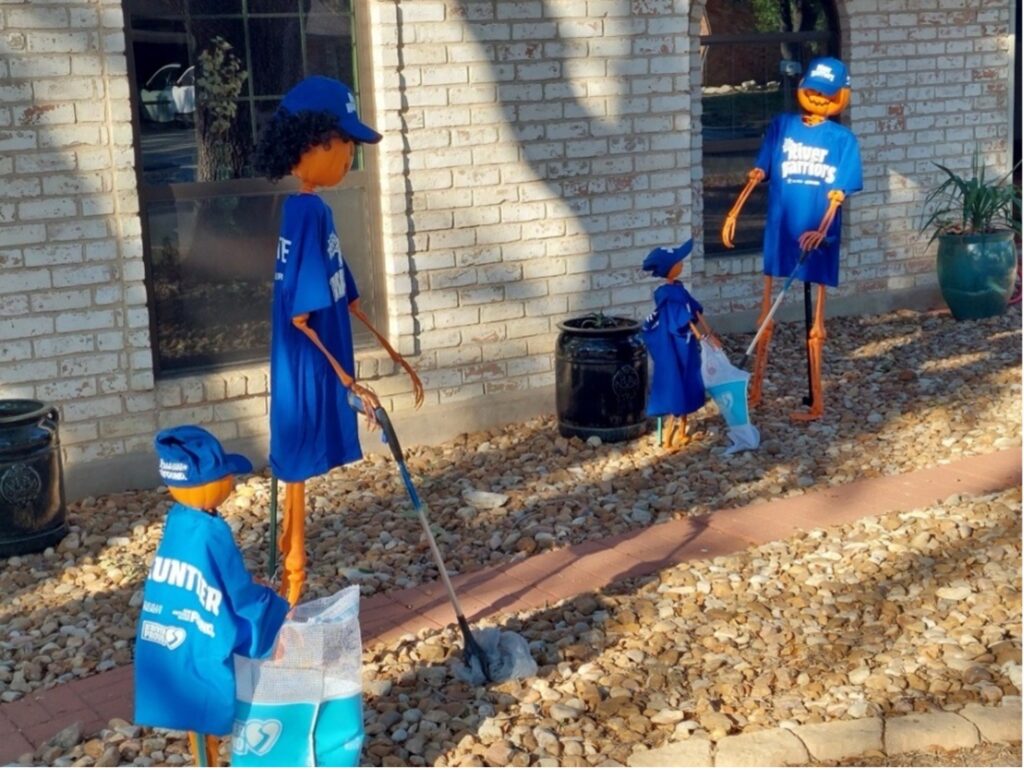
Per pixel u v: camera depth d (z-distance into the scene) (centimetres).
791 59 1093
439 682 509
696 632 551
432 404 822
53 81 684
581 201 855
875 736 463
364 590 607
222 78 750
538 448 809
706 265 1064
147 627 397
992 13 1145
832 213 815
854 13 1080
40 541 659
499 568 629
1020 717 477
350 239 796
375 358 795
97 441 722
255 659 404
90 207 702
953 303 1104
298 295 511
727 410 784
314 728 411
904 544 638
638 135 868
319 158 522
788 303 1102
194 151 748
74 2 683
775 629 551
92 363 714
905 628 554
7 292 689
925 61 1119
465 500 724
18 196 685
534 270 845
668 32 867
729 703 495
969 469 751
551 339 860
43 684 527
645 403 822
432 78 792
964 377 938
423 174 798
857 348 1027
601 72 848
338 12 776
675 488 734
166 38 730
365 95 787
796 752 455
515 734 470
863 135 1104
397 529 685
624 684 505
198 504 396
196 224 752
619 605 576
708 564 621
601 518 695
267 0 756
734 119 1080
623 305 883
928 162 1138
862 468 764
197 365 763
